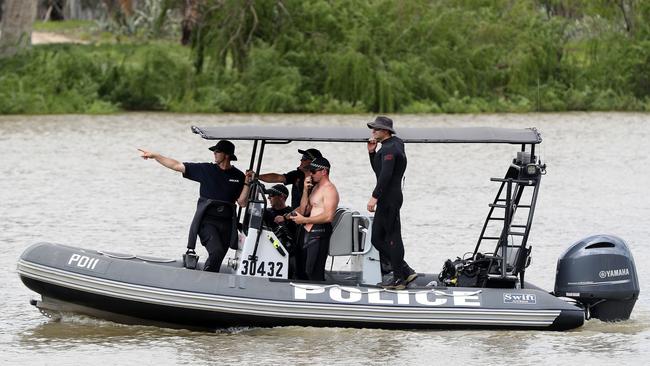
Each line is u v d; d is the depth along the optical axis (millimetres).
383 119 48469
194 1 180375
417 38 185125
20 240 72562
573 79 190000
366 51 179750
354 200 88438
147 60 180750
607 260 50344
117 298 47906
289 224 50219
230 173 50156
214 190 49875
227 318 47812
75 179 101938
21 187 96750
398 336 48312
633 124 161000
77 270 48250
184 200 90062
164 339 48125
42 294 49219
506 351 46812
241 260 49000
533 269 64688
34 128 150125
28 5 193750
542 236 75688
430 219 81875
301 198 50750
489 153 123562
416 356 45906
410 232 76500
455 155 122062
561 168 111500
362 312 48000
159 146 128375
